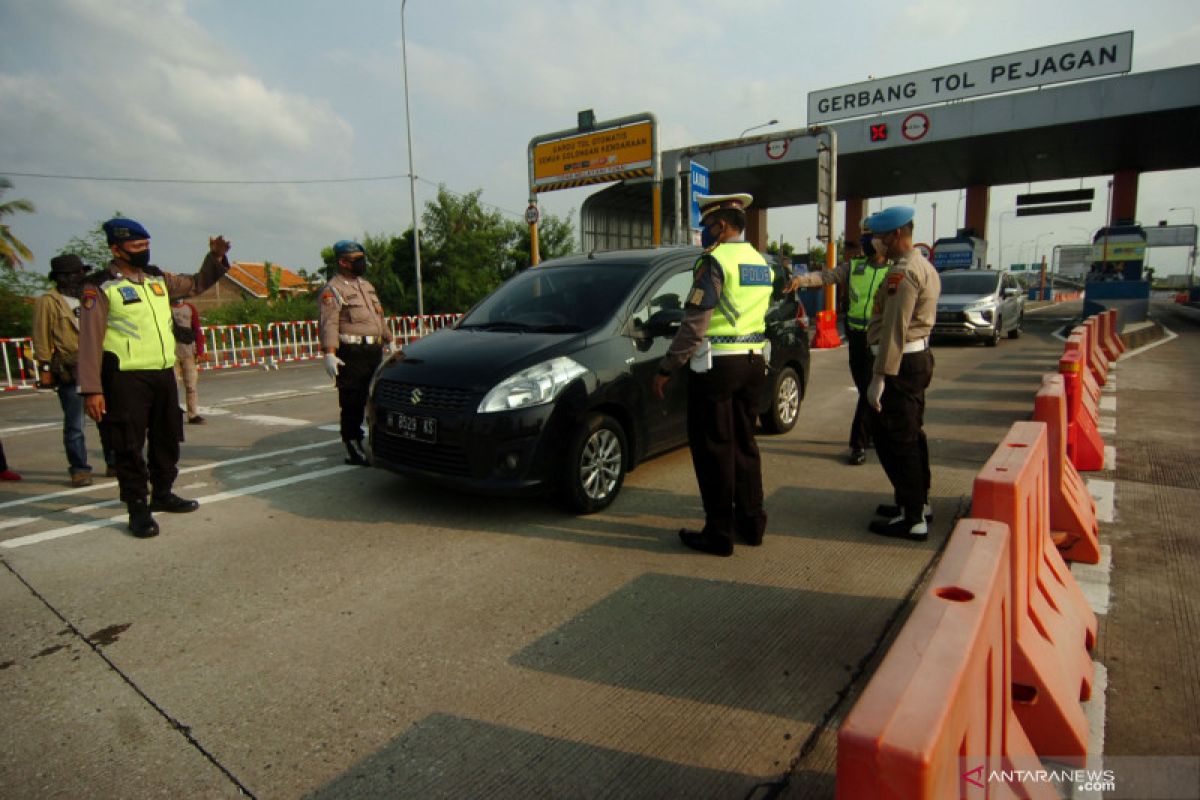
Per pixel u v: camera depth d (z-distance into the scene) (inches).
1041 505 107.0
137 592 134.9
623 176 612.4
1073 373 201.8
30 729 94.0
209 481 210.4
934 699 45.4
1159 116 820.0
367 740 90.7
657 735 90.5
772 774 83.2
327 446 255.6
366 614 124.6
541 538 158.7
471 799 79.7
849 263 216.2
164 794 81.6
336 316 213.8
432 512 177.8
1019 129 876.0
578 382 165.8
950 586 60.7
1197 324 831.7
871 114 1114.7
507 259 1429.6
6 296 741.3
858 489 191.8
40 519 179.3
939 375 403.9
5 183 823.1
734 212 144.0
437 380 167.0
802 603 125.7
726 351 140.9
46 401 413.7
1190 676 100.5
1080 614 106.8
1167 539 150.9
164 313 170.2
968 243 1015.6
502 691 100.8
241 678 105.3
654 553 149.3
